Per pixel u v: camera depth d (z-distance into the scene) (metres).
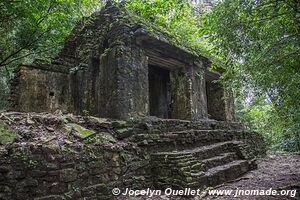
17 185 3.47
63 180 3.98
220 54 5.00
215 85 11.07
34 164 3.68
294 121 6.64
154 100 10.55
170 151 6.00
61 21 10.36
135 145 5.39
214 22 4.53
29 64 7.40
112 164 4.81
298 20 4.27
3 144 3.63
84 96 7.43
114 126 5.57
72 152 4.22
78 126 5.04
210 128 8.31
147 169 5.43
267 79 4.33
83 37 8.39
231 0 4.22
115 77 6.21
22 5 7.89
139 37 6.66
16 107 7.00
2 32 9.62
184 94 8.33
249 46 4.55
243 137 9.39
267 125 8.54
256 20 4.39
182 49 7.62
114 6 7.53
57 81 7.84
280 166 7.73
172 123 6.71
